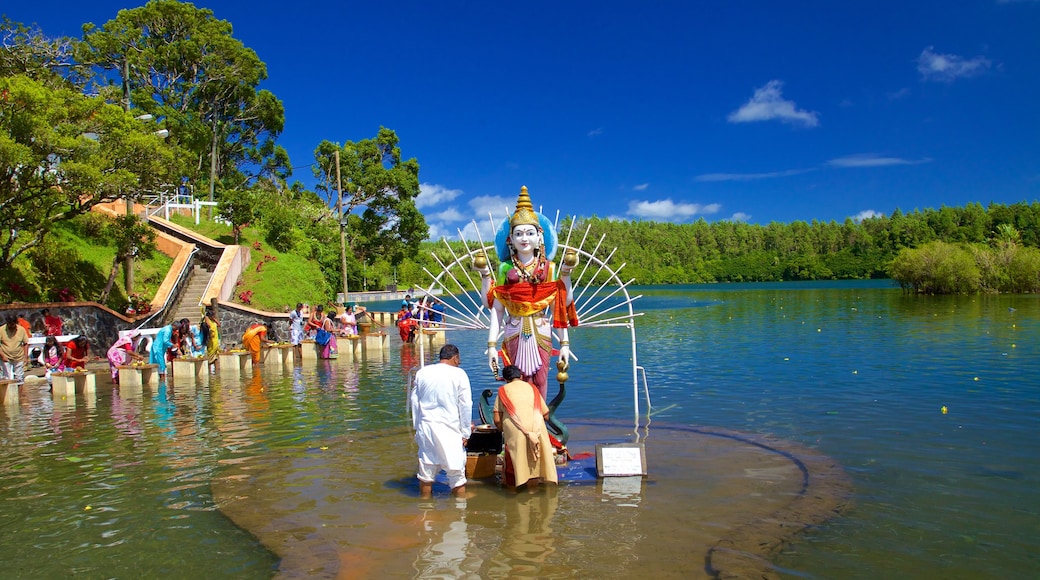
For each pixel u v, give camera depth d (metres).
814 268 113.81
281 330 23.39
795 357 15.62
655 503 5.81
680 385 12.24
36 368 16.58
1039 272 45.84
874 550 4.74
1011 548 4.74
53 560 4.91
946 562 4.53
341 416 10.20
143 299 21.75
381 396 12.11
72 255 20.78
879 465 6.80
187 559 4.88
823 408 9.70
